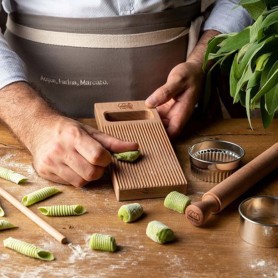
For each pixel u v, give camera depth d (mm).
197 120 1521
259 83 1113
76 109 1678
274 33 1104
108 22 1546
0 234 1079
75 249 1038
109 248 1025
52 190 1196
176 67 1487
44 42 1600
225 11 1681
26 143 1311
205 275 980
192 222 1106
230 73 1203
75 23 1551
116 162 1242
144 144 1309
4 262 1008
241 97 1219
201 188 1229
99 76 1618
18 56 1518
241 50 1133
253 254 1032
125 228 1098
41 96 1399
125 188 1175
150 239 1065
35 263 1006
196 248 1046
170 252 1034
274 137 1436
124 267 997
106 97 1654
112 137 1276
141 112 1426
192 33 1656
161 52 1620
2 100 1373
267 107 1082
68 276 976
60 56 1604
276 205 1121
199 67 1506
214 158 1325
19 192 1211
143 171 1224
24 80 1422
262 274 986
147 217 1133
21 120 1325
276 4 1121
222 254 1031
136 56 1600
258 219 1113
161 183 1192
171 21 1600
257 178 1206
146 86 1652
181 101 1452
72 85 1641
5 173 1251
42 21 1575
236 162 1243
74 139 1213
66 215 1132
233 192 1145
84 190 1219
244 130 1472
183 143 1415
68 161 1204
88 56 1588
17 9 1608
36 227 1098
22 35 1629
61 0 1543
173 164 1250
